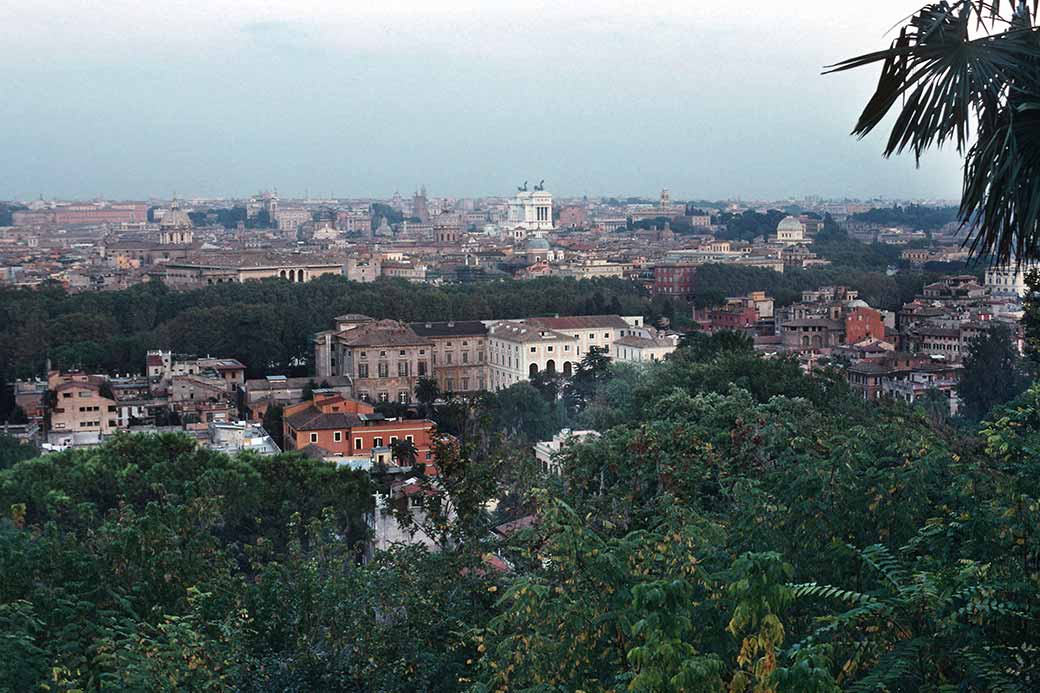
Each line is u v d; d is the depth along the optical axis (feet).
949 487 103.35
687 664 73.26
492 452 188.75
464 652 134.21
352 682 134.10
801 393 270.05
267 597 152.66
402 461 385.91
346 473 315.99
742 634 84.84
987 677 75.61
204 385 620.08
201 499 225.35
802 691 69.41
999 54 68.54
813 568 100.22
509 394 530.27
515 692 92.53
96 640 129.39
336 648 139.23
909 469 105.09
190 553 177.99
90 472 298.15
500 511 193.36
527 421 523.29
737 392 204.33
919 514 102.12
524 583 94.53
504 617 95.86
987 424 104.17
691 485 146.10
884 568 84.79
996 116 71.05
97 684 129.80
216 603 152.76
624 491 147.95
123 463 314.14
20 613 133.69
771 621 75.20
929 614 79.00
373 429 492.54
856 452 106.52
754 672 74.59
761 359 289.74
